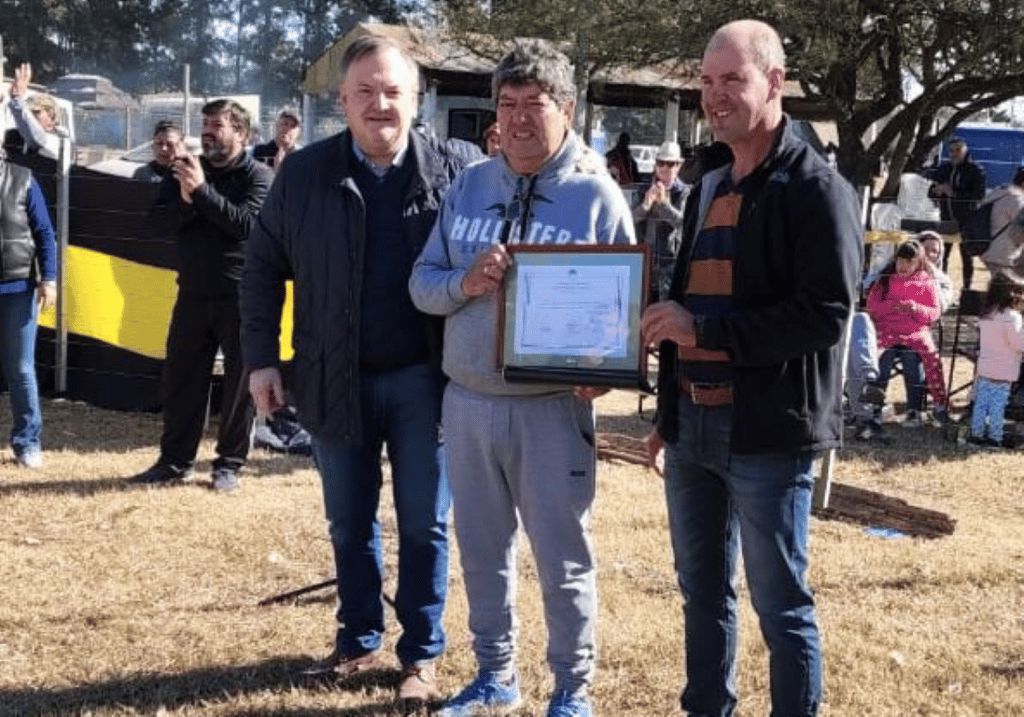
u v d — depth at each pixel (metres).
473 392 3.74
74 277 9.14
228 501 6.61
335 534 4.19
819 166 3.12
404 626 4.16
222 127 6.71
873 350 9.23
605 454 7.94
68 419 8.73
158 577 5.34
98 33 56.25
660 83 22.64
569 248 3.44
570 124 3.66
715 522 3.49
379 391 4.02
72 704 4.07
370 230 3.95
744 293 3.21
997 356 8.98
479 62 21.42
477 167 3.77
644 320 3.21
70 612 4.87
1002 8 16.67
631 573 5.57
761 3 16.44
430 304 3.71
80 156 21.33
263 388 4.15
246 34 59.28
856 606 5.27
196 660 4.45
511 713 4.03
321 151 4.01
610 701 4.20
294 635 4.69
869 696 4.29
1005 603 5.38
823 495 6.79
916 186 18.12
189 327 6.84
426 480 4.05
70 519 6.18
